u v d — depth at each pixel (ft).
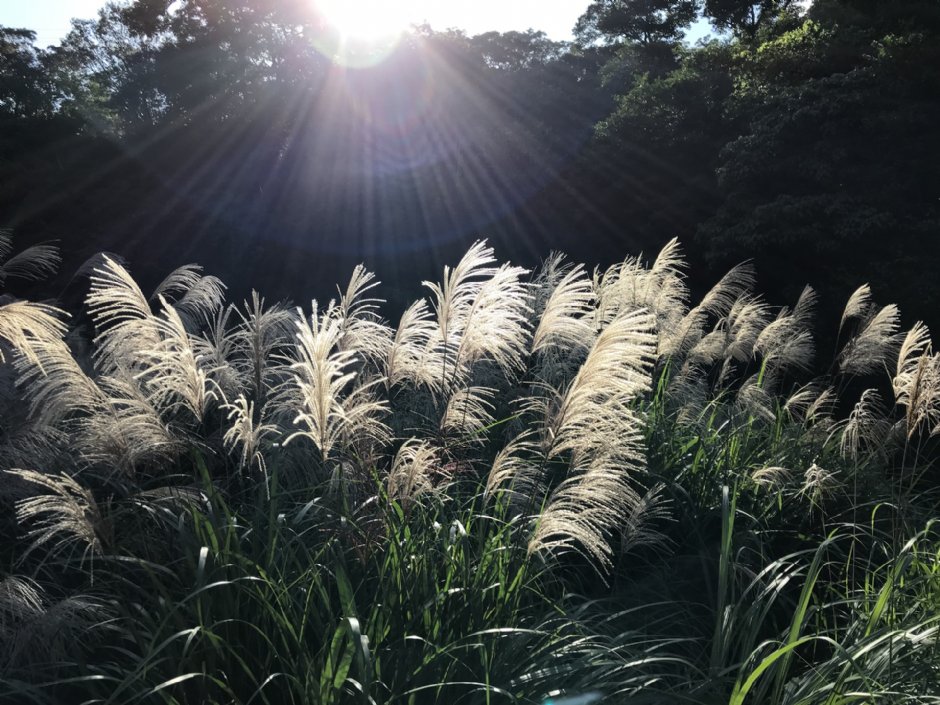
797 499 17.87
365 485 13.17
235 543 11.19
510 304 14.94
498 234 81.20
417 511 13.25
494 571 11.96
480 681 10.41
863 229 51.52
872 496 18.45
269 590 10.85
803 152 56.75
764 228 56.24
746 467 18.12
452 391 15.48
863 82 56.85
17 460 13.53
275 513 12.41
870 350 22.35
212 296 19.44
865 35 68.28
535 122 88.22
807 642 14.02
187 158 95.25
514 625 11.60
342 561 11.37
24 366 13.51
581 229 79.97
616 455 13.26
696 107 77.87
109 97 138.72
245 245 78.79
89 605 10.96
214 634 10.03
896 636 11.88
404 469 12.53
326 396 11.91
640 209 77.36
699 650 13.82
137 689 10.17
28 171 96.43
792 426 22.17
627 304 22.18
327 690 9.42
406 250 78.89
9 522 13.60
